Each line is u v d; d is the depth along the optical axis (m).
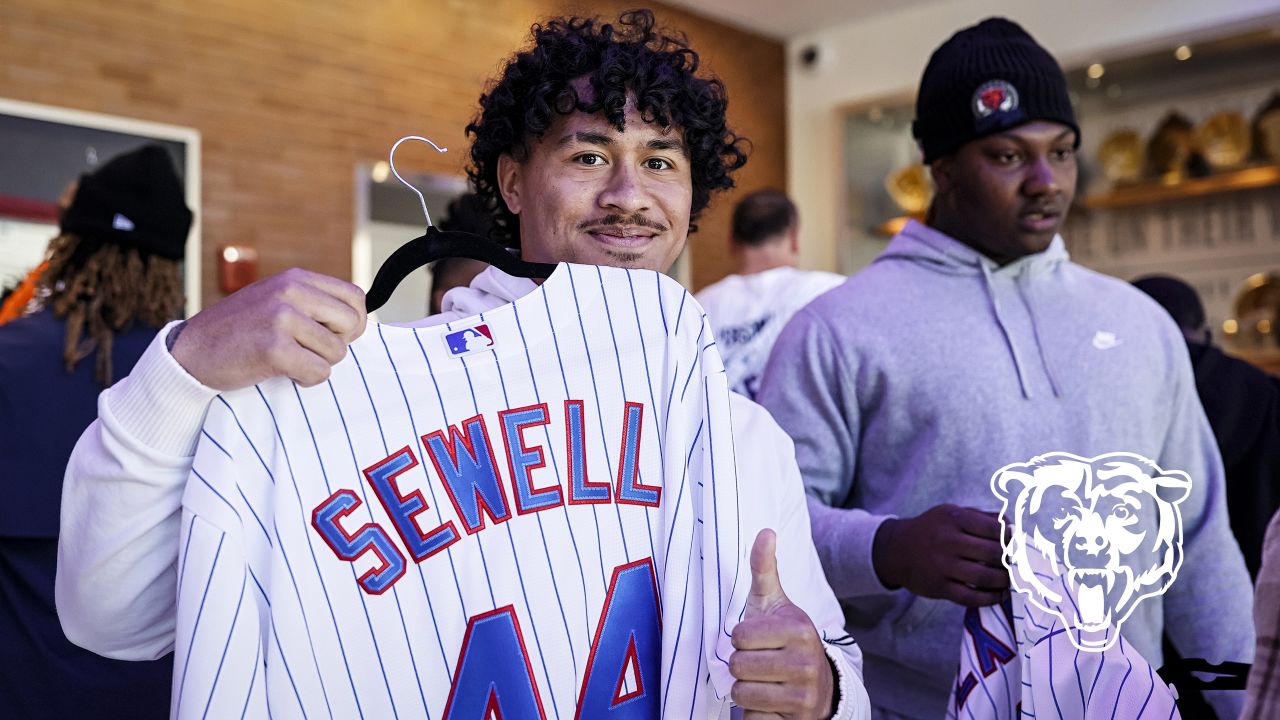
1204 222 5.44
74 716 1.74
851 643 1.26
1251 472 2.23
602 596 1.10
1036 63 1.79
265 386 1.01
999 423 1.76
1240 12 5.02
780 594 1.06
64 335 1.82
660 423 1.15
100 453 0.98
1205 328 2.58
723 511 1.10
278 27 4.48
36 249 3.74
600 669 1.09
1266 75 5.22
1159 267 5.57
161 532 1.00
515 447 1.10
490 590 1.07
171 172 2.01
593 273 1.16
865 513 1.69
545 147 1.23
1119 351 1.81
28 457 1.74
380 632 1.03
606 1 5.43
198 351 0.95
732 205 6.15
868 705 1.15
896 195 6.33
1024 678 1.28
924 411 1.79
